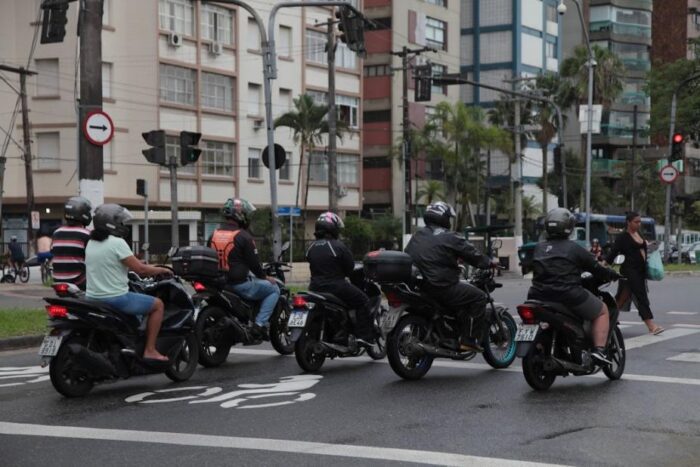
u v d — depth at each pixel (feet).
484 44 214.90
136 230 136.05
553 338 27.99
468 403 25.88
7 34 134.51
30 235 121.80
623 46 234.79
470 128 165.58
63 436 21.79
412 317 29.86
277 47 157.69
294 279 102.47
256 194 153.69
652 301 65.31
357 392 27.73
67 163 132.57
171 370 29.76
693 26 246.27
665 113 146.72
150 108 135.85
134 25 135.74
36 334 40.52
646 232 174.91
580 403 25.82
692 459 19.47
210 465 18.89
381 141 184.65
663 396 26.91
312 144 152.15
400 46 183.52
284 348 36.70
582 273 30.27
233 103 149.48
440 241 30.07
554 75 183.32
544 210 180.86
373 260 29.27
